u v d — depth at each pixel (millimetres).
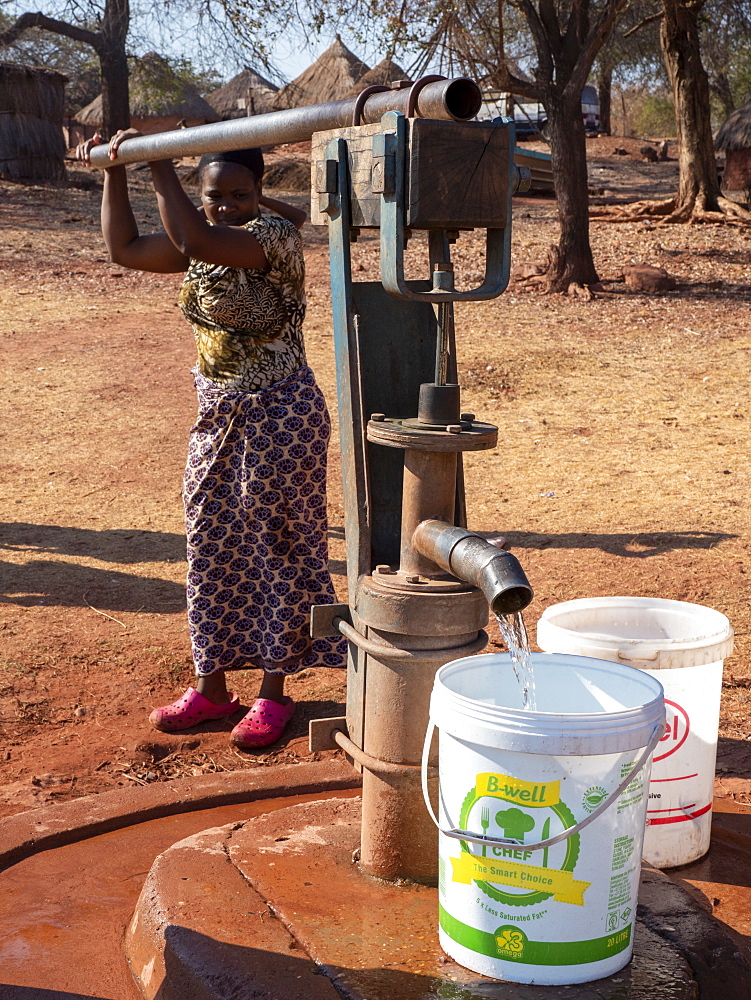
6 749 3666
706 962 2334
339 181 2547
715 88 29547
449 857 2258
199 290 3412
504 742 2092
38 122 22547
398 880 2613
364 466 2668
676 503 6434
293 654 3701
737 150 25547
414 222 2273
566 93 13469
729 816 3158
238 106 37562
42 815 3131
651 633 3098
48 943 2578
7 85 21969
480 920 2207
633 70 25656
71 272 14086
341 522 6414
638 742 2117
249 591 3762
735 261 15766
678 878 2846
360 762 2625
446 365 2535
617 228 18422
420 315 2846
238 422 3523
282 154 25938
